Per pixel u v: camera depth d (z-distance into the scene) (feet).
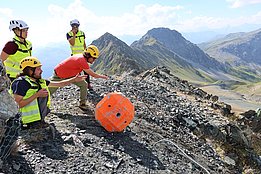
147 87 78.48
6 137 27.66
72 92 56.70
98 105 40.83
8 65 39.63
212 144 58.90
